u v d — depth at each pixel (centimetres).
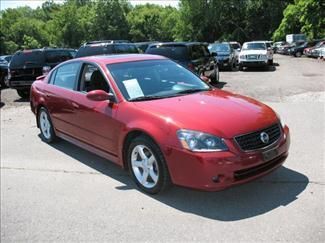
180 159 442
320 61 3011
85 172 599
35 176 598
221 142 433
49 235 427
